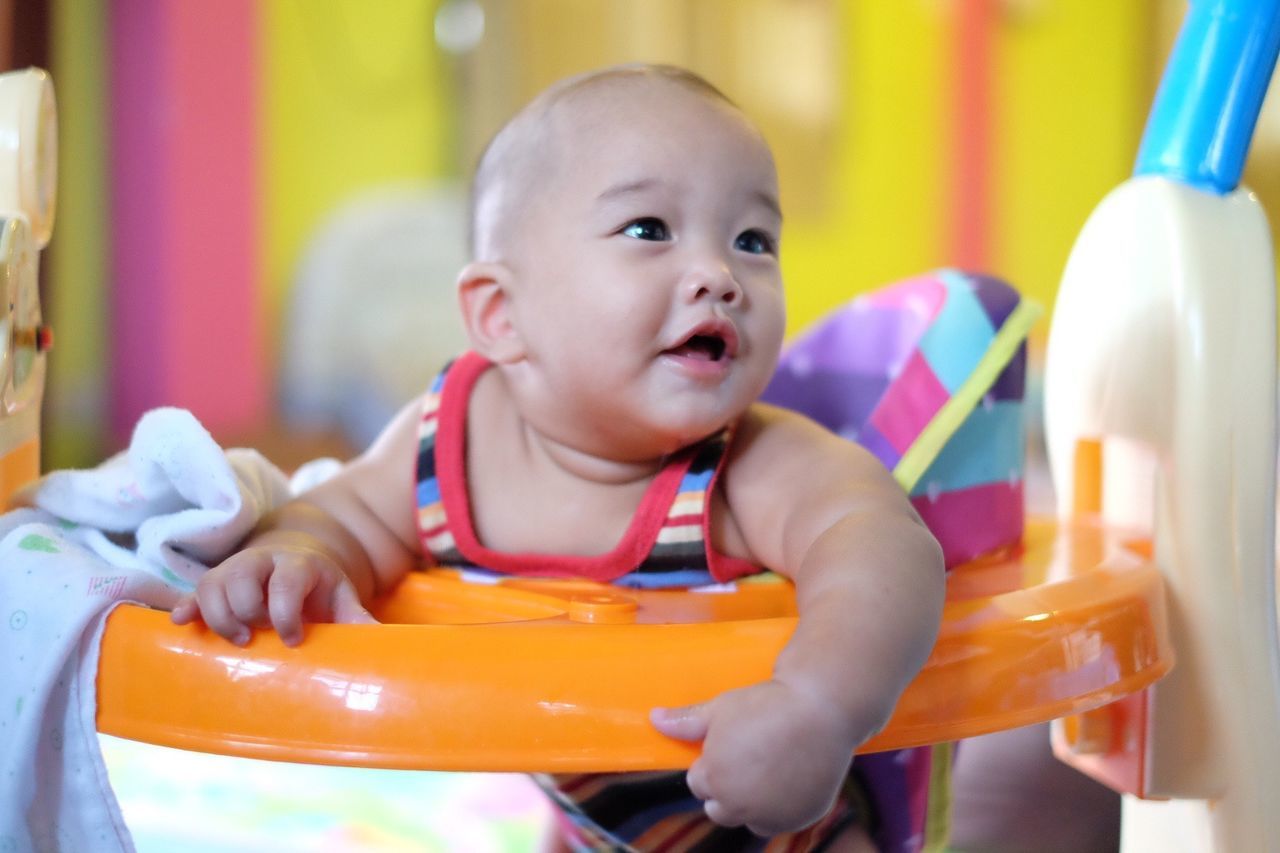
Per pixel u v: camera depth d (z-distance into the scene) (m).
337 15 3.00
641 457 0.68
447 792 1.08
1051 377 0.86
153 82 2.90
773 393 0.89
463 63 3.05
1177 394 0.70
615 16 3.07
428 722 0.47
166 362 2.93
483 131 3.06
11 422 0.65
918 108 3.20
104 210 2.89
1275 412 0.69
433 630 0.50
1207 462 0.69
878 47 3.17
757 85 3.13
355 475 0.71
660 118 0.65
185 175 2.93
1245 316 0.69
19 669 0.53
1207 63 0.73
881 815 0.75
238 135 2.96
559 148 0.67
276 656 0.49
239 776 1.09
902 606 0.49
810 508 0.61
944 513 0.72
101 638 0.52
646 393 0.63
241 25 2.95
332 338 2.85
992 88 3.22
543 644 0.49
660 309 0.62
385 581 0.69
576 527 0.69
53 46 2.77
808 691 0.46
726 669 0.48
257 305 2.98
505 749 0.47
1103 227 0.78
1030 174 3.25
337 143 3.02
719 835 0.72
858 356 0.85
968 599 0.59
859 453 0.64
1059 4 3.22
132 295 2.91
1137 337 0.73
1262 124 2.62
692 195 0.64
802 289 3.17
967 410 0.73
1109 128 3.26
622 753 0.47
